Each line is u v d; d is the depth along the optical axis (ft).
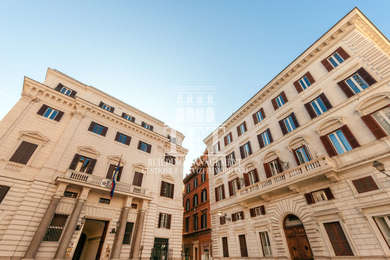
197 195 99.71
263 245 50.55
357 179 36.65
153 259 58.85
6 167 46.96
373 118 38.55
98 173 60.64
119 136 73.36
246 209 58.44
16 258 39.68
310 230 40.86
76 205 49.83
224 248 63.00
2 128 50.14
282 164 52.44
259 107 71.31
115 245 52.95
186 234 97.91
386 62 40.45
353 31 48.60
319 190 41.88
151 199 64.95
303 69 58.59
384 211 31.81
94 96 74.74
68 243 44.86
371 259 30.86
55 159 53.47
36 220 44.86
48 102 61.36
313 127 49.14
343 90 45.85
